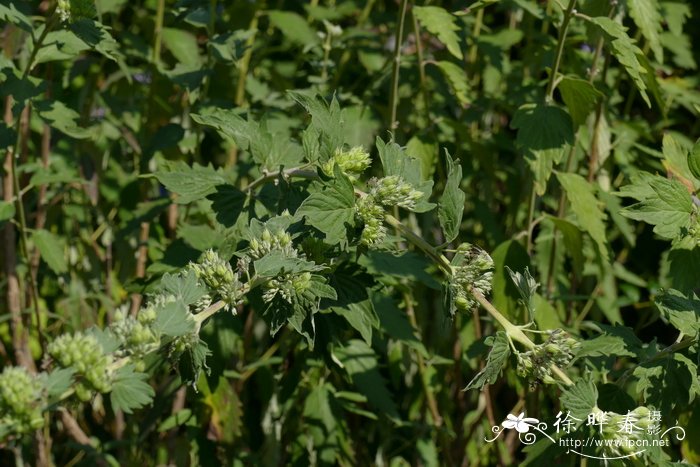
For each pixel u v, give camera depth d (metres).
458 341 2.99
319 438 2.61
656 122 3.81
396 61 2.59
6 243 2.70
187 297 1.55
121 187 3.10
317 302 1.66
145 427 2.64
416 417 3.00
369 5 3.38
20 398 1.26
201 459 2.59
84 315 2.83
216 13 2.81
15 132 2.28
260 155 2.03
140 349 1.41
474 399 3.13
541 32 3.26
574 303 3.10
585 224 2.43
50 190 3.03
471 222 3.28
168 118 2.98
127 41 2.88
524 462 1.92
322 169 1.74
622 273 3.22
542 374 1.59
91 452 2.60
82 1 1.88
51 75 2.90
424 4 3.24
